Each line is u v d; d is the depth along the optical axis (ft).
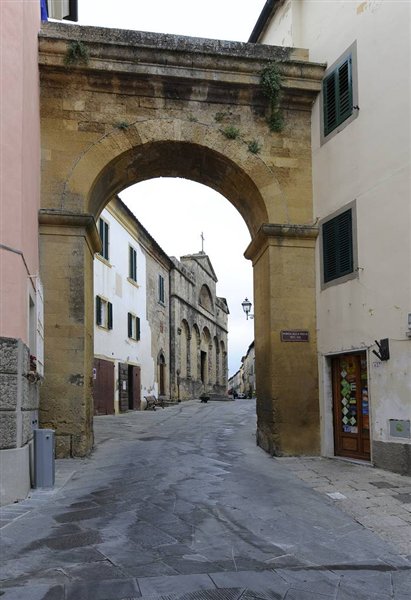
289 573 16.53
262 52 40.83
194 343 139.54
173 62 38.78
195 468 32.14
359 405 35.45
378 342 32.60
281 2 46.91
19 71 26.32
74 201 37.32
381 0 33.96
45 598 14.44
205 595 14.80
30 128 30.78
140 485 27.55
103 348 73.67
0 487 23.62
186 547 18.58
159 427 56.90
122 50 38.11
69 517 21.97
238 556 17.87
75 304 36.04
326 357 38.06
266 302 39.91
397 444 30.99
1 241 24.03
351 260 35.55
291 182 40.47
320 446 37.83
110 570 16.46
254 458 36.42
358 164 35.40
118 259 81.66
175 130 39.50
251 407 97.55
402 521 21.90
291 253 39.55
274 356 38.24
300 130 41.16
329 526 21.29
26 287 26.91
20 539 19.26
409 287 30.63
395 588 15.61
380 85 33.73
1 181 24.38
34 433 27.22
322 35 40.55
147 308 98.89
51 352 35.40
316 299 39.40
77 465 32.86
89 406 37.86
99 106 38.73
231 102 40.42
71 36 38.42
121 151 38.63
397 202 31.81
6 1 25.72
